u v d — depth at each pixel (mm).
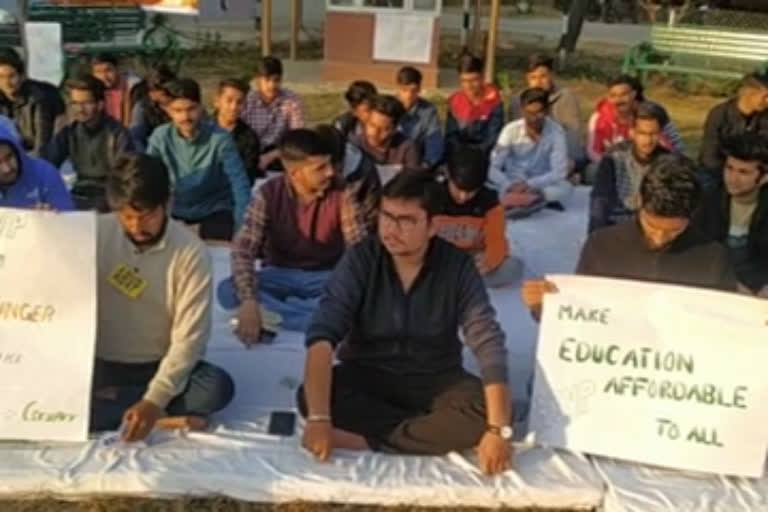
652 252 4117
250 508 3689
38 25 11047
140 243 3875
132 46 14375
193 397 4008
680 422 3902
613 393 3959
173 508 3674
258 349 4852
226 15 18719
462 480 3771
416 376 4016
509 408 3857
